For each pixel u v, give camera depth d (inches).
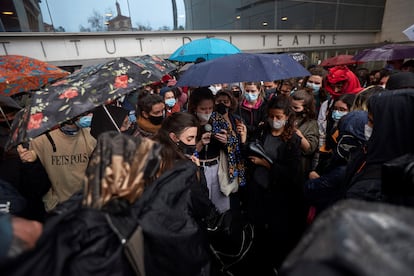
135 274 30.2
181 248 34.3
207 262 41.3
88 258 25.8
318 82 133.7
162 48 331.9
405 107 37.5
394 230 13.6
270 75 65.3
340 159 63.7
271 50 418.0
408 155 32.3
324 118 116.1
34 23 247.4
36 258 21.9
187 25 342.0
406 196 29.9
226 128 80.7
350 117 62.7
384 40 530.0
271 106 73.4
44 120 46.1
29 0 238.7
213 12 354.0
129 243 28.5
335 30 470.6
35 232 23.6
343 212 16.0
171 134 58.9
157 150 31.3
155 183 36.9
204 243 42.9
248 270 64.4
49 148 66.8
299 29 432.8
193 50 129.3
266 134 81.4
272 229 73.5
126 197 30.3
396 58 160.4
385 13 519.5
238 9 370.6
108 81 55.6
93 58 287.6
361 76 199.0
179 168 41.8
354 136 60.5
